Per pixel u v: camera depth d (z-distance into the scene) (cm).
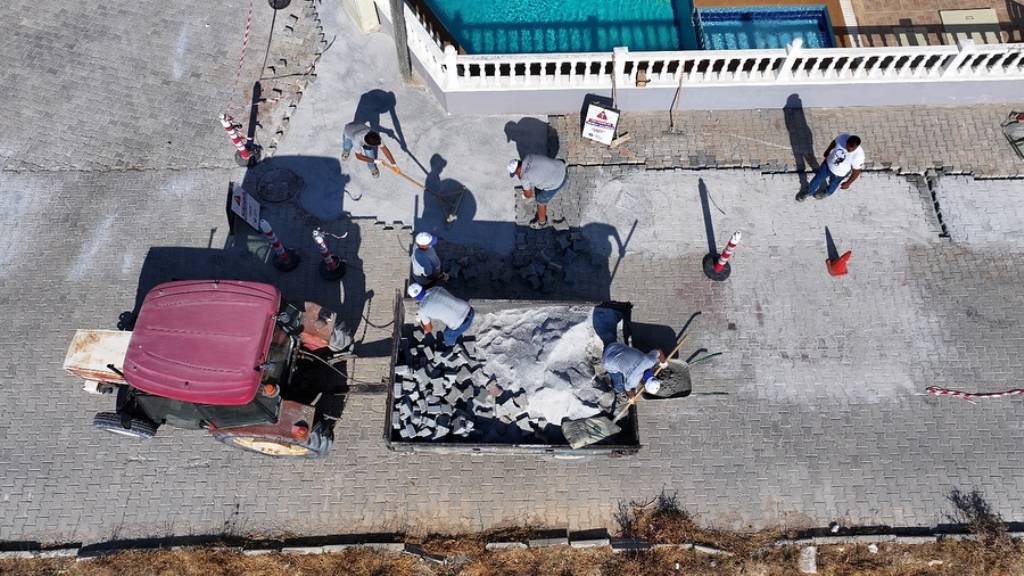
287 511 1060
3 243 1243
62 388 1135
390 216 1267
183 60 1412
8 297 1202
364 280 1218
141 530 1050
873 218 1251
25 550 1036
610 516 1059
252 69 1402
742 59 1248
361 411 1114
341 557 1034
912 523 1053
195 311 994
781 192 1278
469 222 1262
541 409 1053
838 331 1166
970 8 1438
